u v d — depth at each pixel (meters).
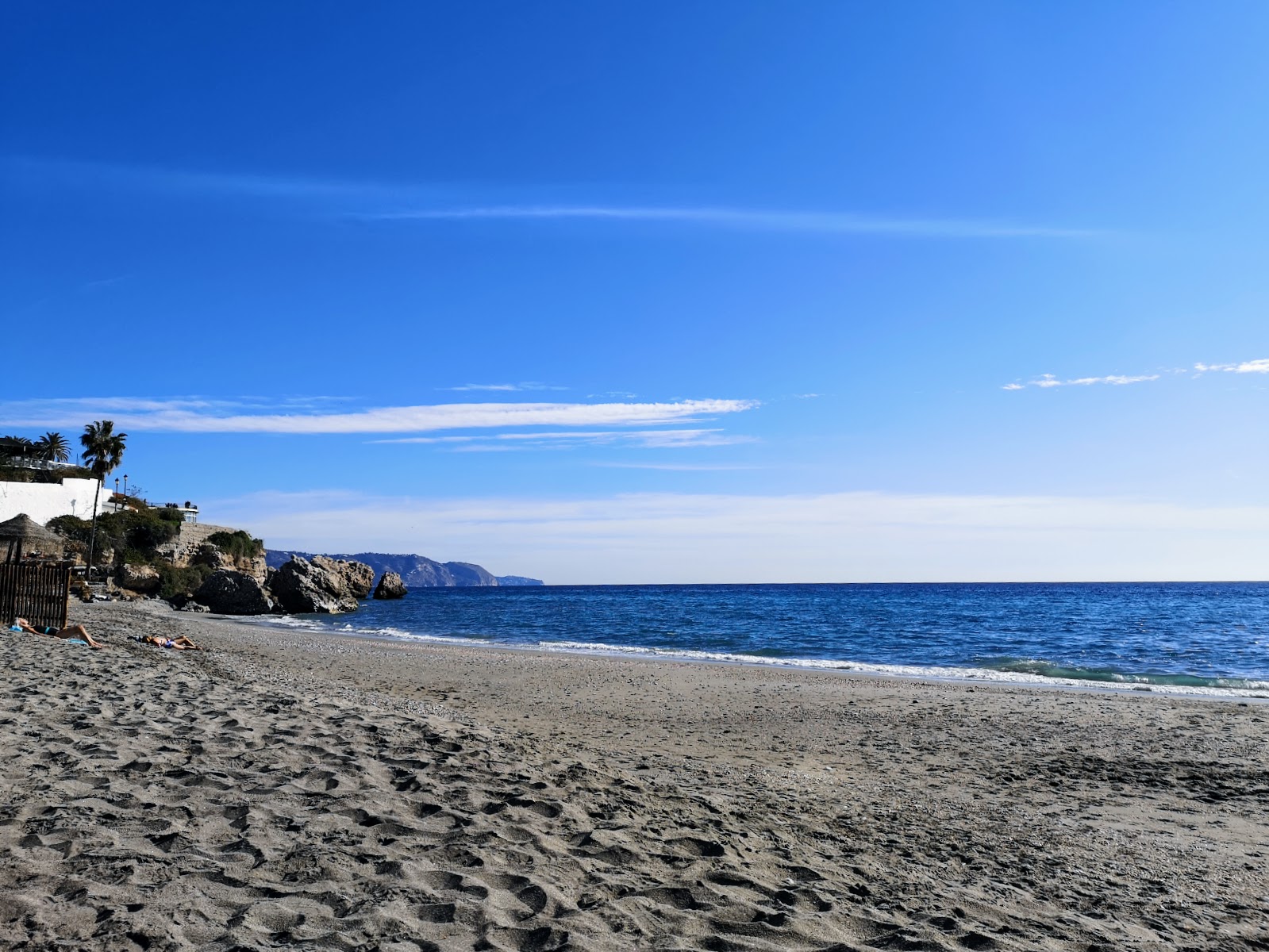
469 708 15.44
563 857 5.30
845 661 29.25
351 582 86.88
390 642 34.31
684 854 5.67
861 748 12.67
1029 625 49.66
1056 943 4.82
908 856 6.59
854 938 4.47
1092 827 8.38
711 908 4.68
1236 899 6.23
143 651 18.41
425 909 4.31
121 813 5.43
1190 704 17.44
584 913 4.41
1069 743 13.20
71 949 3.55
